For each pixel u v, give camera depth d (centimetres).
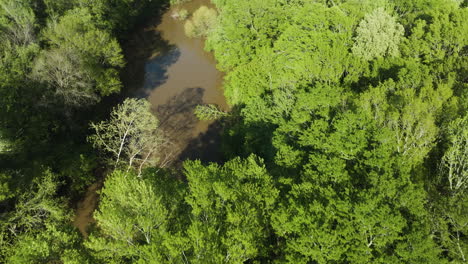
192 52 7625
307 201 2581
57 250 2433
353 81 4131
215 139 5425
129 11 8094
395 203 2459
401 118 3155
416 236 2222
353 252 2253
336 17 4600
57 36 5478
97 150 4950
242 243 2262
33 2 6197
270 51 5231
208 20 7638
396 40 4162
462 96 3156
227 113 5775
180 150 5241
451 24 4009
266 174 2834
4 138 3672
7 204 3512
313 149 3338
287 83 4578
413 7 5616
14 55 4881
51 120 4625
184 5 9750
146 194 2605
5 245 3250
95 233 2922
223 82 6469
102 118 5569
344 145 2970
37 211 3653
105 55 5753
